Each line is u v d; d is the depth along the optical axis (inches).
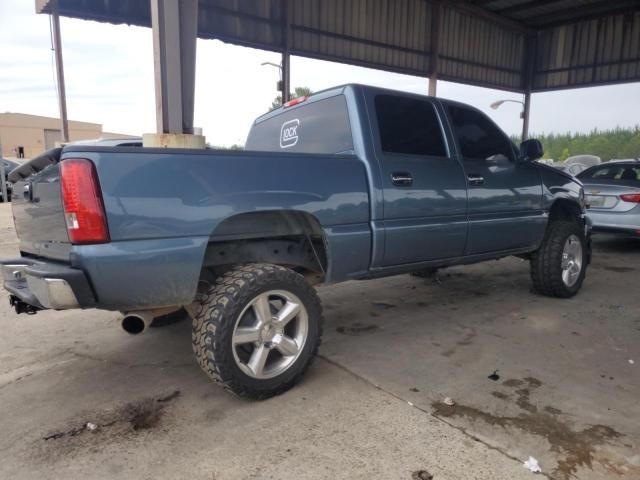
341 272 121.4
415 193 133.3
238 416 100.6
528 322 159.0
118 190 87.9
